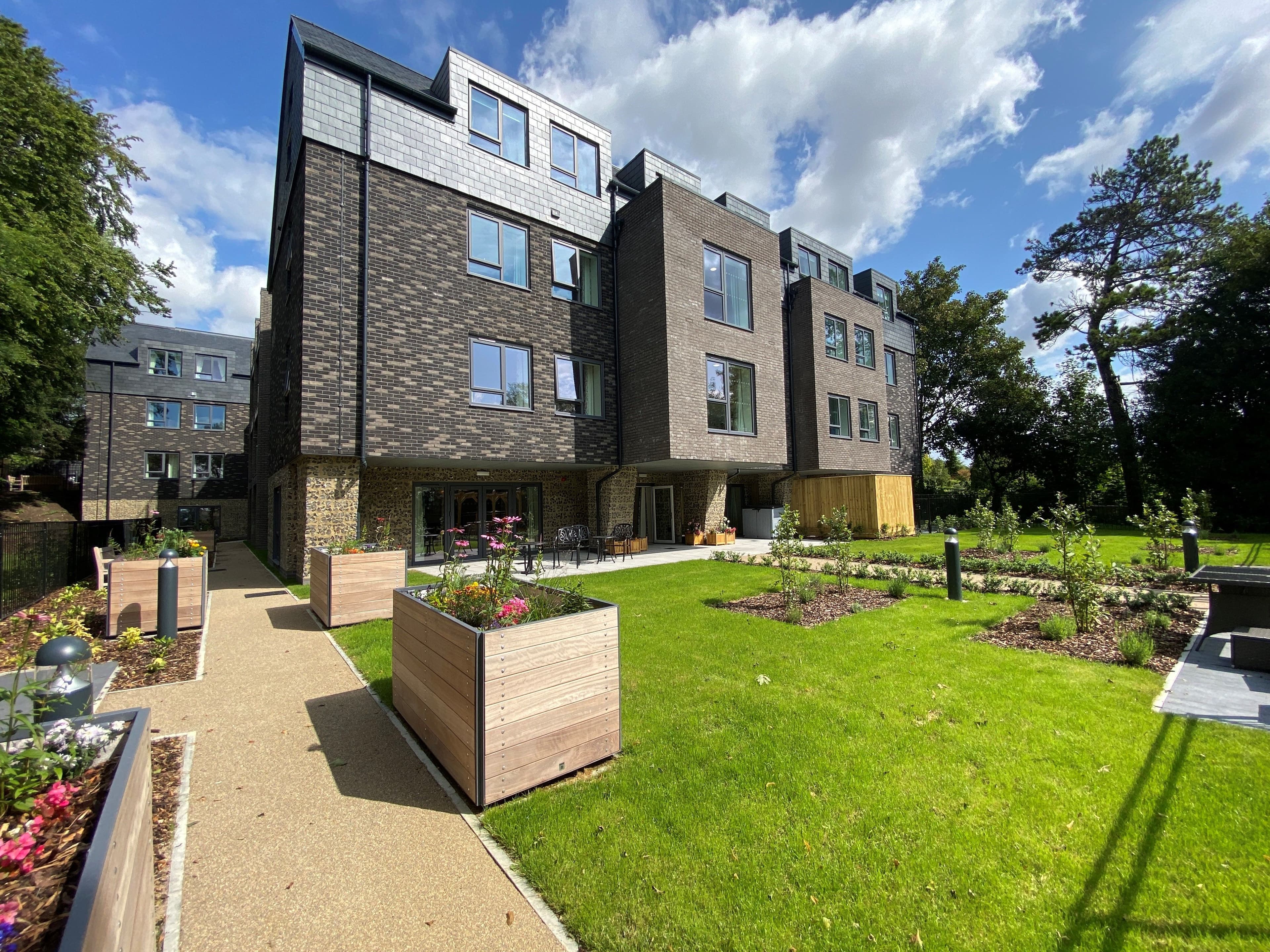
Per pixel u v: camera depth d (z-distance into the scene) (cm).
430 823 283
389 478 1257
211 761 348
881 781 304
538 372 1243
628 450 1367
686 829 267
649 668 500
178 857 255
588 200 1362
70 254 1112
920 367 2889
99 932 123
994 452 2877
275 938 208
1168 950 188
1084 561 602
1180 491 2119
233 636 650
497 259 1198
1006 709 392
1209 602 602
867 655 519
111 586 645
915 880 228
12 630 689
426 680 364
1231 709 381
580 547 1415
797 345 1906
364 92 1034
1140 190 2253
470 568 1129
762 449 1457
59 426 2334
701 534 1658
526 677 309
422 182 1089
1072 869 231
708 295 1384
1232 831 250
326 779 326
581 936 205
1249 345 1912
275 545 1478
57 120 1120
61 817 172
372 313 1010
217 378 2770
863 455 2025
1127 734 347
